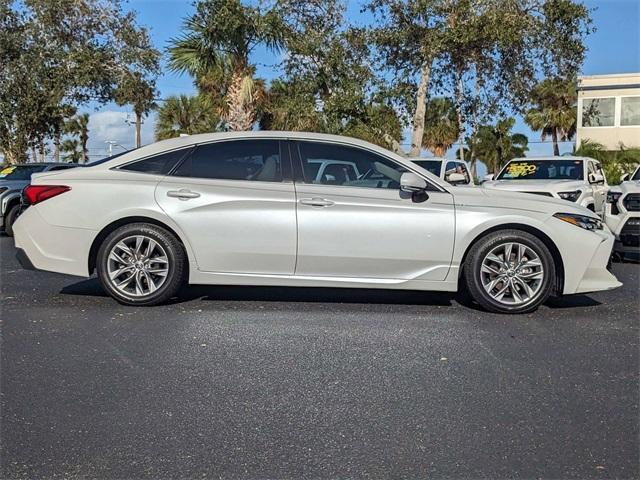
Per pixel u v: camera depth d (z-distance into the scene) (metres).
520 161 13.01
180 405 3.87
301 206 5.96
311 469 3.16
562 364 4.65
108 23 22.91
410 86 18.50
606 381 4.32
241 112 18.00
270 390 4.11
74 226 6.05
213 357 4.72
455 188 6.16
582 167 12.42
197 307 6.14
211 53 17.56
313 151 6.17
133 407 3.84
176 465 3.19
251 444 3.40
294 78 18.98
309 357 4.74
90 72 22.27
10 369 4.44
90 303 6.27
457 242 5.94
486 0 17.03
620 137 31.20
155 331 5.35
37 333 5.27
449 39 16.80
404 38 17.56
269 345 5.01
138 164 6.19
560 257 6.01
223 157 6.17
